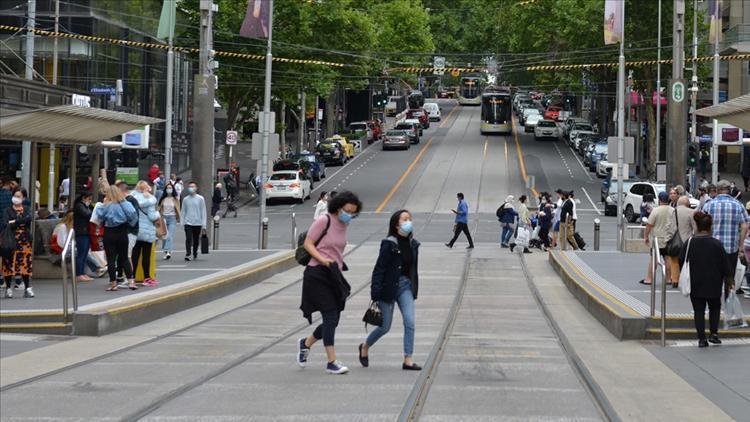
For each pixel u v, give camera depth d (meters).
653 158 73.25
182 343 16.38
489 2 114.50
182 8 61.34
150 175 55.03
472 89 138.25
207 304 22.39
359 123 102.38
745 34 73.31
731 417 11.02
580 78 86.25
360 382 12.73
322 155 80.12
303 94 73.25
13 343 16.19
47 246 23.77
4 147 50.12
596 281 24.50
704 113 22.55
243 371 13.62
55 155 48.69
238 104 65.81
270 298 23.78
